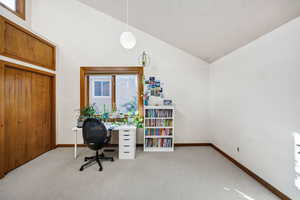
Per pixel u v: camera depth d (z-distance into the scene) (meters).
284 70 1.99
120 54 4.18
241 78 2.91
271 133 2.21
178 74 4.26
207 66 4.30
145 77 4.21
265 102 2.32
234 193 2.16
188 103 4.29
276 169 2.12
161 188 2.28
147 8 2.98
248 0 1.80
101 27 4.16
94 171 2.79
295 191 1.85
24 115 3.12
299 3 1.60
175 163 3.14
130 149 3.37
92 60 4.16
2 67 2.53
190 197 2.07
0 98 2.49
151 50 4.21
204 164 3.10
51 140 3.96
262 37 2.38
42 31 4.11
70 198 2.04
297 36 1.81
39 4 4.09
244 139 2.83
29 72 3.25
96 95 4.30
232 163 3.15
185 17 2.70
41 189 2.22
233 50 3.16
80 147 4.13
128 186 2.32
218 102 3.84
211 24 2.59
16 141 2.93
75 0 4.13
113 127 3.43
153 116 3.95
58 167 2.94
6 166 2.72
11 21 2.71
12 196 2.06
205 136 4.32
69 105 4.16
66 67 4.13
